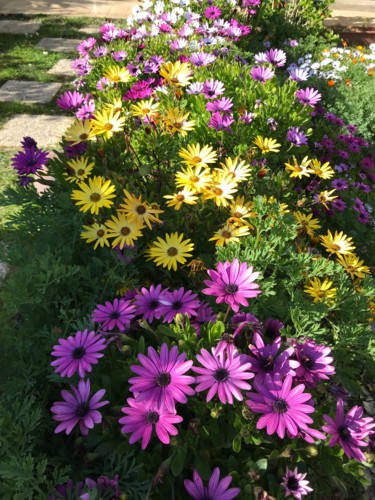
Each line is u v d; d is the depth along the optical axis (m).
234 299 0.51
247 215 0.74
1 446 0.50
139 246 0.73
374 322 0.66
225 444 0.51
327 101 1.70
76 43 2.23
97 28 2.47
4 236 1.00
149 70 1.24
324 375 0.49
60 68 1.92
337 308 0.67
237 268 0.52
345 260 0.74
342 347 0.66
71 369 0.49
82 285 0.73
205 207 0.78
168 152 0.84
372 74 1.99
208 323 0.53
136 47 1.49
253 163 0.90
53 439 0.57
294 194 1.00
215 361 0.46
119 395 0.55
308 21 2.40
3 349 0.67
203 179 0.73
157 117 0.88
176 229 0.76
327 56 2.08
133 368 0.45
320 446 0.51
